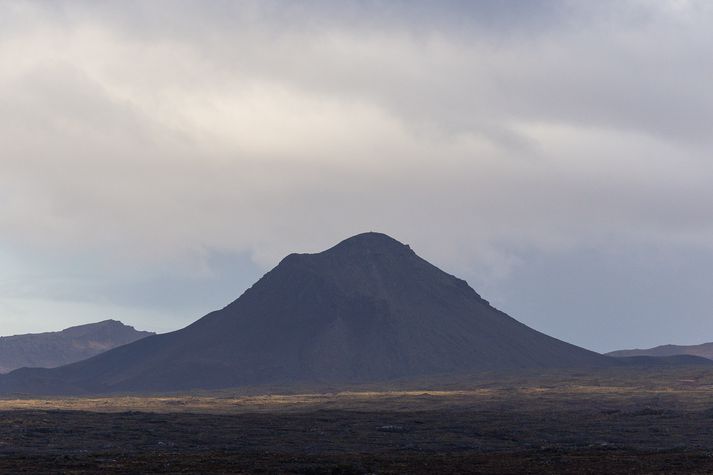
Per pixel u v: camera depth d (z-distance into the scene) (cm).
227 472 18862
